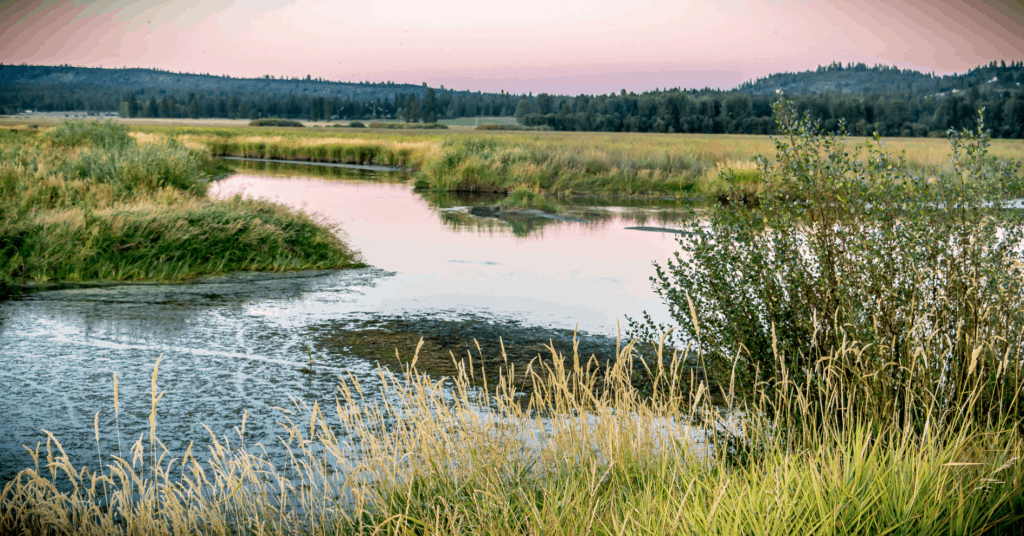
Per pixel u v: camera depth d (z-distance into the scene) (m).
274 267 12.16
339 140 60.19
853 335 4.25
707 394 4.50
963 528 2.67
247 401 5.66
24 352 6.93
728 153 37.03
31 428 5.00
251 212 13.98
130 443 4.78
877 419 3.71
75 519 3.60
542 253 14.59
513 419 4.11
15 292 9.75
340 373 6.47
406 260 13.49
